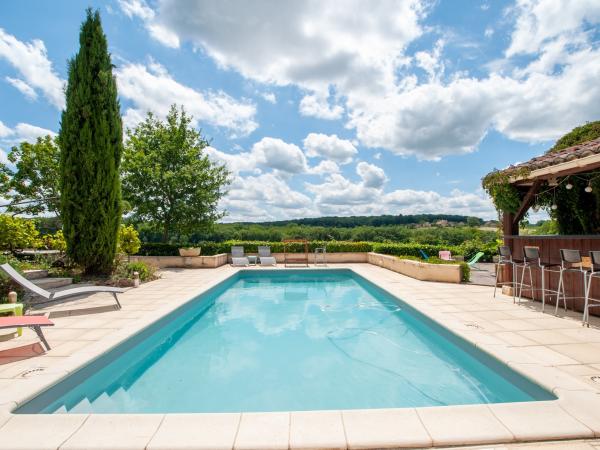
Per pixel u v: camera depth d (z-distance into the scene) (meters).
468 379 3.82
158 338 5.32
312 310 7.25
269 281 11.44
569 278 5.54
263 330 5.86
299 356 4.61
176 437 2.10
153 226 15.86
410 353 4.68
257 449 2.01
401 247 14.20
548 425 2.21
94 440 2.08
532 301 6.22
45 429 2.20
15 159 16.50
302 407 3.23
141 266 9.54
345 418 2.30
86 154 8.43
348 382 3.77
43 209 16.92
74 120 8.41
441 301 6.30
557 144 10.78
